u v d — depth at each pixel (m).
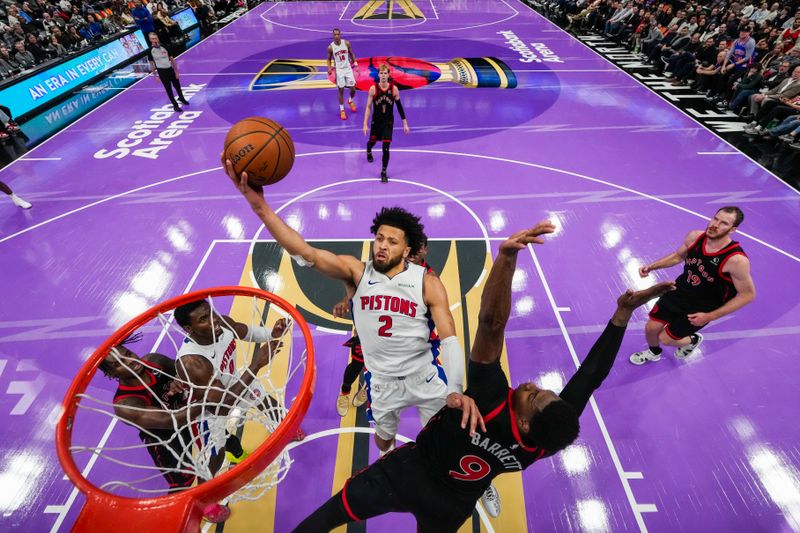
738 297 3.75
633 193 7.20
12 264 5.89
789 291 5.35
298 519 3.40
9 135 9.32
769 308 5.13
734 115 9.88
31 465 3.74
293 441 3.89
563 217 6.65
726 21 12.37
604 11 16.20
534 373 4.48
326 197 7.17
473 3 21.25
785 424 4.01
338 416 4.09
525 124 9.55
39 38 12.55
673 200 7.02
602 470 3.70
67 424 2.21
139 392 2.74
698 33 12.24
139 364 2.74
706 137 8.93
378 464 2.55
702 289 3.94
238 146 2.32
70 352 4.71
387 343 2.60
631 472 3.68
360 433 3.96
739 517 3.39
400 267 2.53
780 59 9.73
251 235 6.34
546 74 12.34
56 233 6.43
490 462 2.12
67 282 5.58
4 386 4.38
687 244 4.05
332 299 5.27
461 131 9.29
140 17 14.42
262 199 2.25
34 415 4.12
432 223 6.54
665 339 4.29
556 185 7.43
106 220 6.70
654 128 9.32
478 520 3.39
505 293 1.79
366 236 6.30
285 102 10.82
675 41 12.18
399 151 8.55
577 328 4.96
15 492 3.58
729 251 3.69
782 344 4.73
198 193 7.33
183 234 6.39
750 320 4.99
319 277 5.59
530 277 5.60
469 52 14.08
